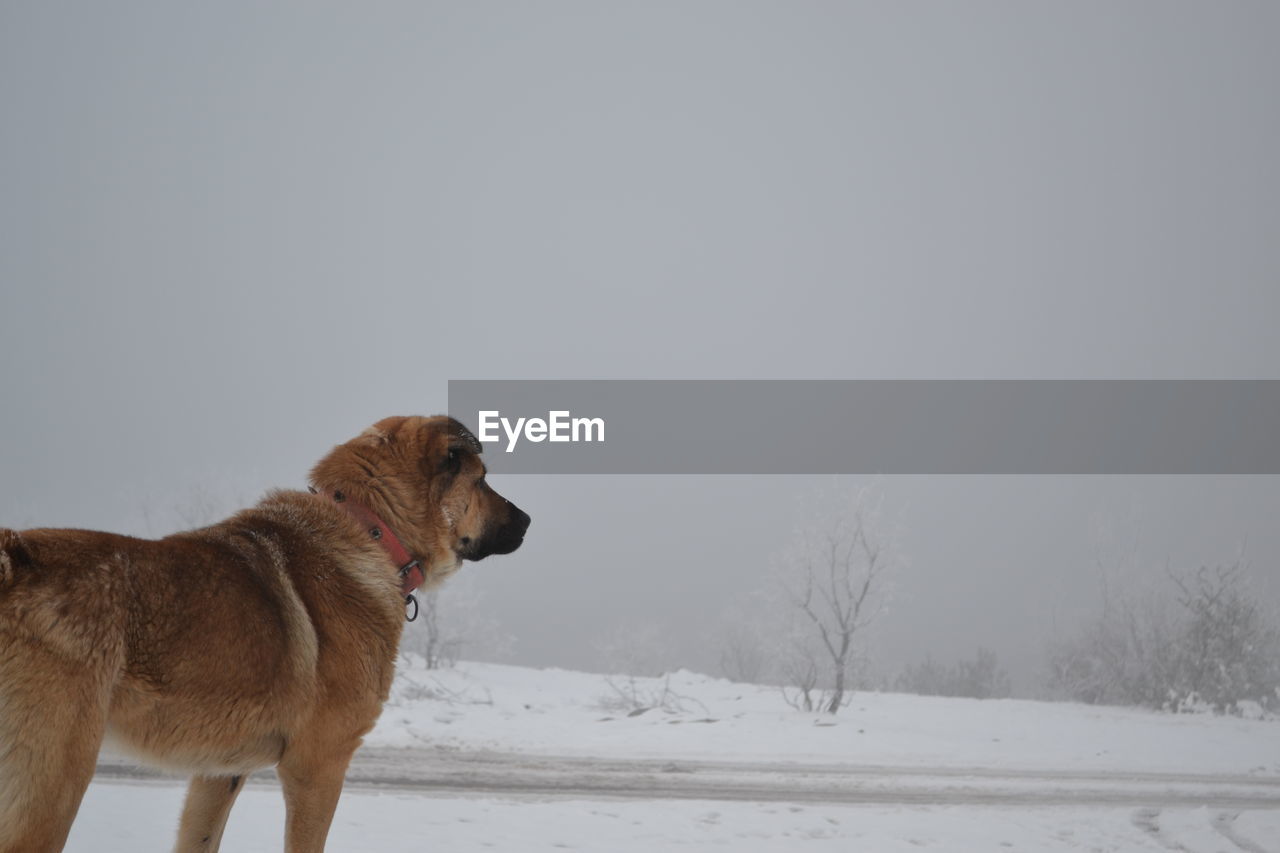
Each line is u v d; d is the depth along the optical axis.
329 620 4.41
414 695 16.06
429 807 8.04
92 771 3.61
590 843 7.13
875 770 12.08
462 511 5.03
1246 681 22.39
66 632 3.56
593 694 19.45
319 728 4.34
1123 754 14.51
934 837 8.23
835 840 7.89
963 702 21.23
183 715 3.88
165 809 7.20
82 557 3.72
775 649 20.62
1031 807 10.20
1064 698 28.69
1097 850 8.06
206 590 3.98
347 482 4.82
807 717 16.84
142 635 3.76
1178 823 9.47
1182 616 24.56
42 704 3.49
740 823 8.36
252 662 4.04
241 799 7.91
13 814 3.44
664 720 15.45
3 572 3.52
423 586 4.98
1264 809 10.85
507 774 10.30
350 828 6.96
